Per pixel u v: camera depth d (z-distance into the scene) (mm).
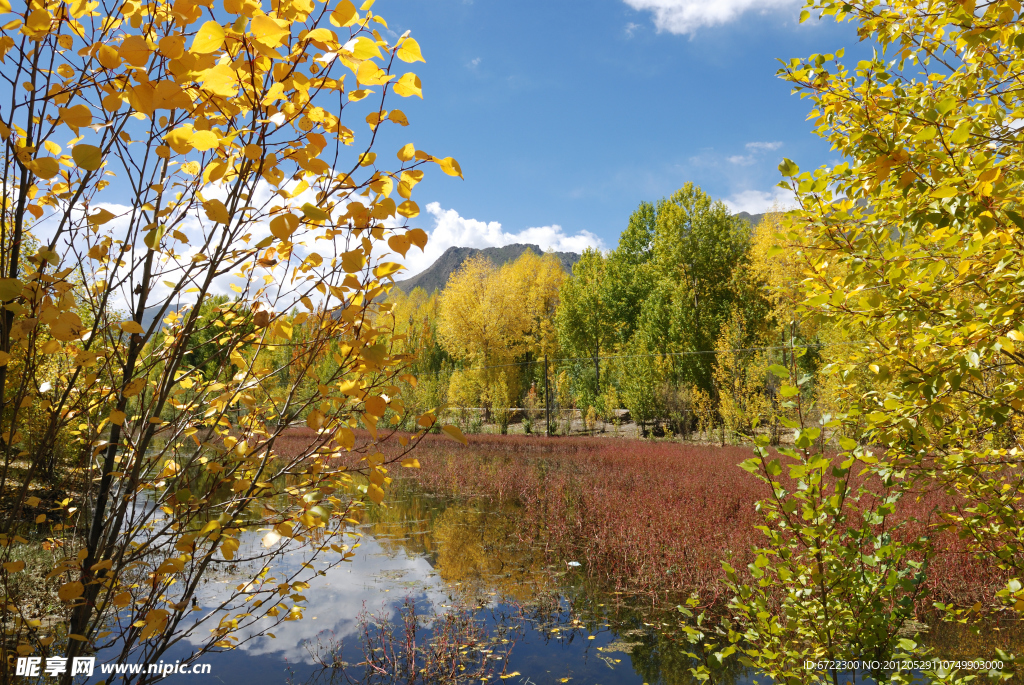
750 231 32625
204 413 1885
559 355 36312
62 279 1611
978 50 2422
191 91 1496
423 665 5242
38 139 1592
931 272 2121
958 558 5879
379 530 10555
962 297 2436
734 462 16125
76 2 1556
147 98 1288
